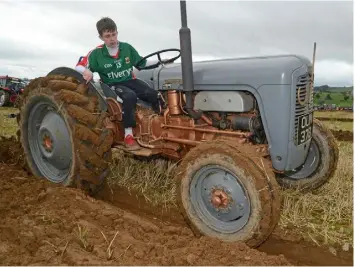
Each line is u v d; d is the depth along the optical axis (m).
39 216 3.46
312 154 4.60
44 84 4.31
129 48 4.45
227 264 2.86
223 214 3.28
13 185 4.22
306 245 3.47
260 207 3.00
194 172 3.36
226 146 3.18
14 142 6.15
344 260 3.23
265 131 3.58
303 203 4.15
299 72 3.47
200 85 3.91
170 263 2.83
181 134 4.08
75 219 3.50
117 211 3.82
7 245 2.95
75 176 4.16
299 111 3.55
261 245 3.48
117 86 4.38
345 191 4.57
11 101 15.38
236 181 3.20
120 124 4.45
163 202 4.31
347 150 6.52
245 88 3.63
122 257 2.88
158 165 4.97
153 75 4.45
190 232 3.48
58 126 4.36
